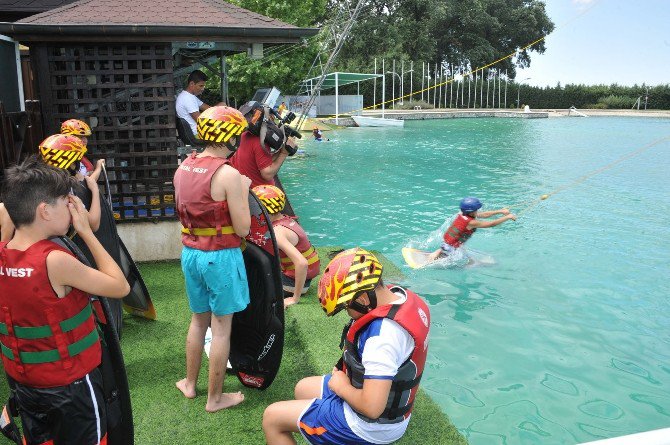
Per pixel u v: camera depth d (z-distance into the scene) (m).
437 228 8.73
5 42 6.96
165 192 5.88
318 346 4.06
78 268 2.10
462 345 4.67
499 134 26.44
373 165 15.47
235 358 3.51
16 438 2.45
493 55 58.91
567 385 4.07
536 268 6.69
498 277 6.36
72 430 2.20
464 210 6.66
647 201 10.88
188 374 3.42
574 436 3.46
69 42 5.36
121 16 5.46
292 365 3.94
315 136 21.83
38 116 6.95
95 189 3.59
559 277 6.39
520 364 4.37
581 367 4.35
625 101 52.69
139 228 5.91
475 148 20.09
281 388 3.62
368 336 2.14
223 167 2.98
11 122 5.60
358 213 9.72
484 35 59.97
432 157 17.39
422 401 3.46
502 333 4.92
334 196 11.16
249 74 23.78
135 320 4.55
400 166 15.33
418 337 2.15
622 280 6.32
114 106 5.58
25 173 2.05
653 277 6.44
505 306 5.52
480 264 6.81
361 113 37.62
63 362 2.12
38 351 2.10
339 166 15.20
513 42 61.97
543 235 8.21
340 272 2.15
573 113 48.28
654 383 4.13
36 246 2.05
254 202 3.40
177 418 3.24
